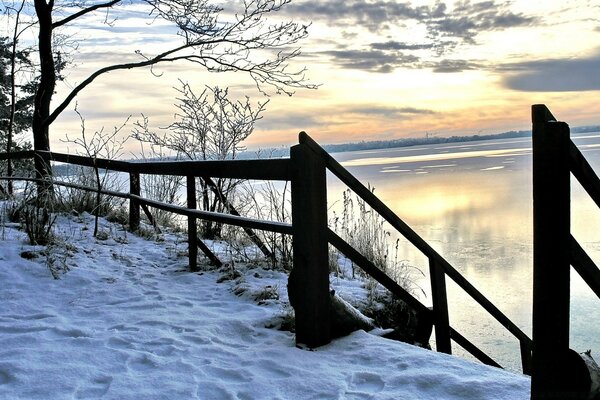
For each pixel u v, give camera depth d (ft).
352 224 23.81
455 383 10.14
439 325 15.70
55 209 28.37
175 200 31.73
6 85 54.75
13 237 22.13
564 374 7.84
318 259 12.57
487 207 78.95
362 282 19.60
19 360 11.59
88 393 10.37
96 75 33.19
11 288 17.08
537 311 7.92
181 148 31.63
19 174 38.96
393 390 10.21
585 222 55.11
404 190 109.19
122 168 25.94
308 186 12.42
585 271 8.18
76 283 18.03
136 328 13.94
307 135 12.46
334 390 10.32
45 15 33.45
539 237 7.84
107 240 24.66
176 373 11.15
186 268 20.83
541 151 7.75
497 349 26.78
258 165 13.98
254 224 15.25
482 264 43.78
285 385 10.58
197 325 14.19
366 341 12.69
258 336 13.61
